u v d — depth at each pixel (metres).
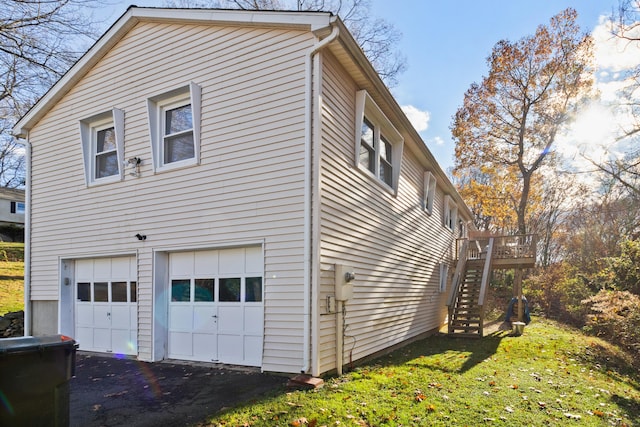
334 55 6.64
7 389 2.93
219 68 7.01
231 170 6.69
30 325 9.24
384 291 8.58
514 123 24.02
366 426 4.08
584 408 5.09
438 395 5.21
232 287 6.74
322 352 5.87
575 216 26.28
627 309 11.00
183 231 7.10
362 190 7.67
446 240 15.61
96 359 7.55
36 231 9.38
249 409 4.45
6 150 27.67
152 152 7.57
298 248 5.96
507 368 7.17
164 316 7.41
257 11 6.49
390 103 8.28
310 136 6.04
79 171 8.77
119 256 8.05
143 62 7.94
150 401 4.89
